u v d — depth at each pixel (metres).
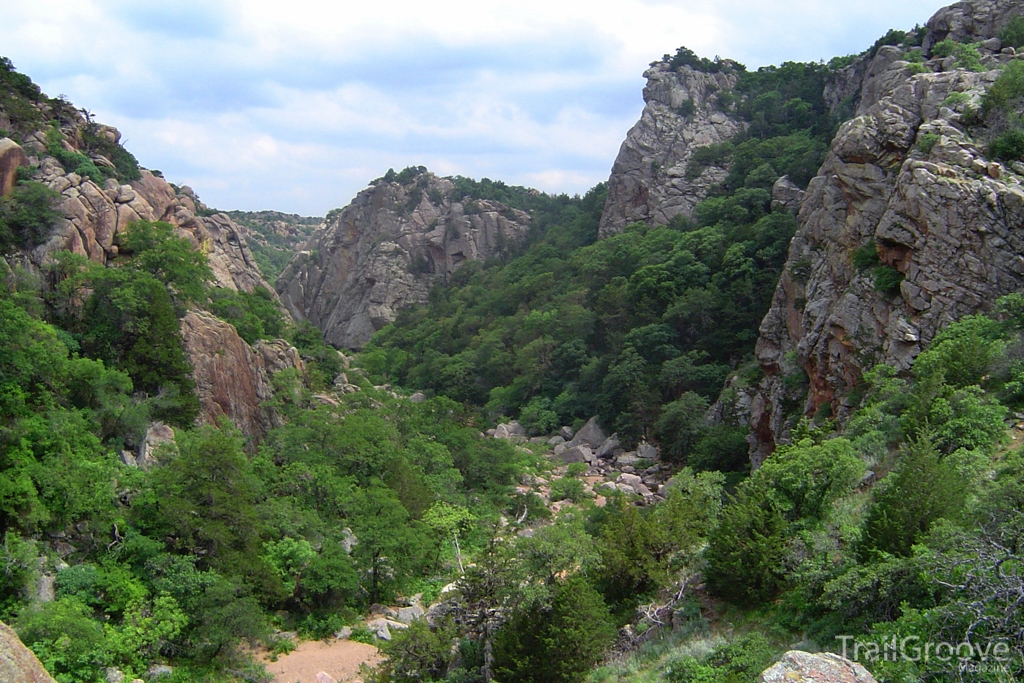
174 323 46.19
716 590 25.03
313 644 33.53
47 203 48.06
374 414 59.25
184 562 32.09
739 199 85.19
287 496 42.06
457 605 29.94
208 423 47.25
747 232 76.88
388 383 99.44
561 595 25.17
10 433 32.56
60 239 46.81
